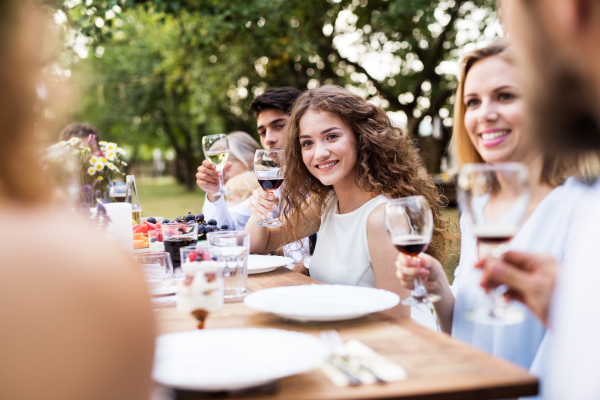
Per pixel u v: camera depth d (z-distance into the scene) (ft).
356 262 6.75
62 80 1.93
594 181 4.32
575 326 2.49
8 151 1.74
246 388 2.75
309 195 7.97
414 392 2.73
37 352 1.52
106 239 1.80
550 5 2.07
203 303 3.99
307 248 9.16
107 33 20.45
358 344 3.45
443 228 7.36
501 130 5.19
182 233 6.91
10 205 1.70
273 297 4.59
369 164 7.04
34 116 1.80
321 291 4.79
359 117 6.97
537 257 3.73
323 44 39.81
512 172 3.68
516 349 4.66
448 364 3.12
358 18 40.24
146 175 147.43
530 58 2.20
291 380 2.94
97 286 1.63
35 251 1.57
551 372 2.71
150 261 5.37
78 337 1.56
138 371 1.70
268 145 11.68
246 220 10.12
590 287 2.46
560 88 2.19
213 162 8.83
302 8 38.14
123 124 78.79
